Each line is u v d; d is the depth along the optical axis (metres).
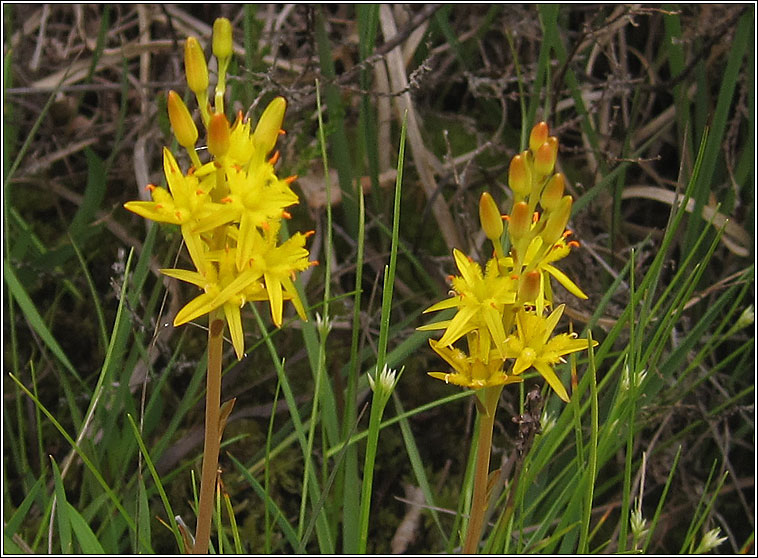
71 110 0.42
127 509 0.29
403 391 0.36
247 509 0.33
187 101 0.34
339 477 0.28
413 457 0.27
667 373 0.29
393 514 0.34
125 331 0.29
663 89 0.37
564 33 0.41
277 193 0.19
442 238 0.39
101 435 0.32
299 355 0.34
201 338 0.36
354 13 0.43
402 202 0.40
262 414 0.34
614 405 0.25
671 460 0.34
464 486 0.27
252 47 0.37
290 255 0.20
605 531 0.34
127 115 0.42
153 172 0.39
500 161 0.41
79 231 0.35
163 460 0.32
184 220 0.19
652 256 0.38
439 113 0.41
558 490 0.29
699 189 0.34
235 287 0.19
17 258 0.34
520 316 0.20
